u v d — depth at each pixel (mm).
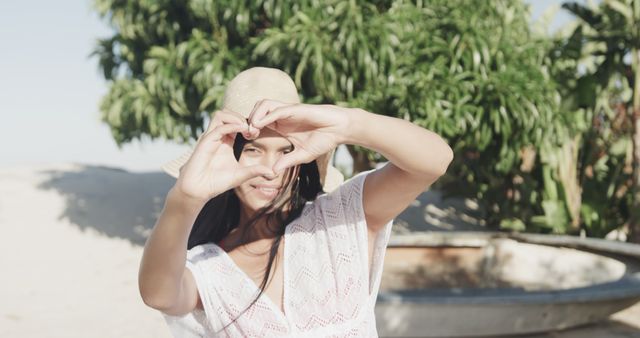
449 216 11906
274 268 1426
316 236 1415
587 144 9617
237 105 1336
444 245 7023
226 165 1059
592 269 6605
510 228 10094
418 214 11883
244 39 8844
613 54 9039
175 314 1308
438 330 4750
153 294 1174
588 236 9594
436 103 7551
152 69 8797
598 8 9312
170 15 9031
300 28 7551
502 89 7680
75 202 12195
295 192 1447
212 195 1047
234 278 1375
